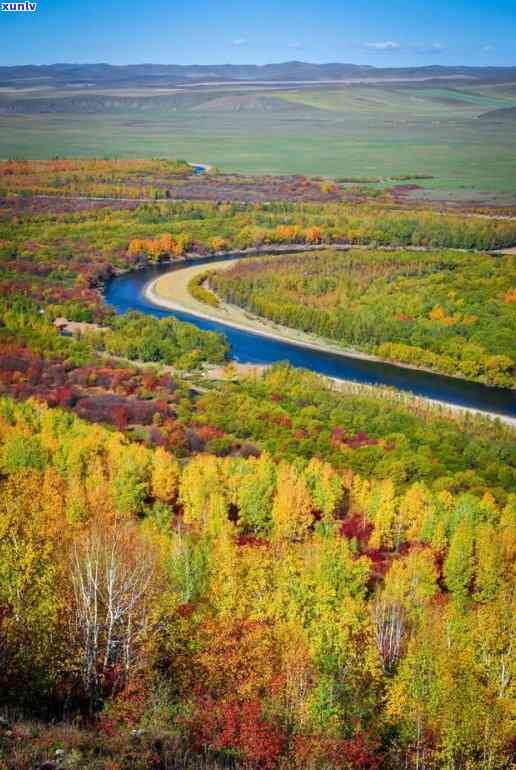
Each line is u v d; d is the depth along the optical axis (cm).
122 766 4269
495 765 5184
